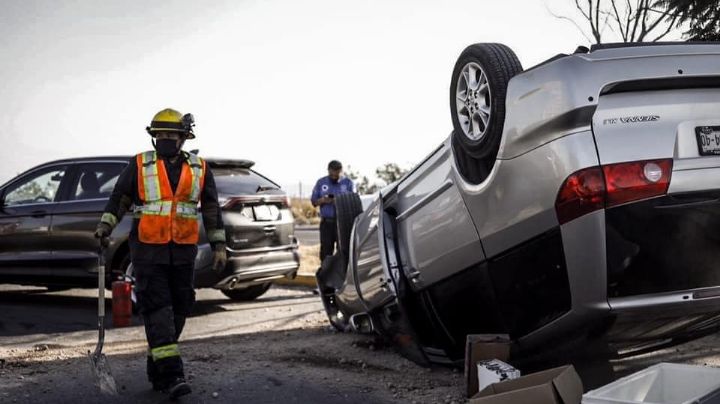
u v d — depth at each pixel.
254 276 8.65
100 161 8.98
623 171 3.84
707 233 3.95
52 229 8.95
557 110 3.90
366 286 6.09
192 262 5.23
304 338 7.10
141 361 6.09
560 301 4.21
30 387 5.22
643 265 3.92
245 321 8.16
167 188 5.11
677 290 4.00
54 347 6.72
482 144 4.43
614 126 3.90
